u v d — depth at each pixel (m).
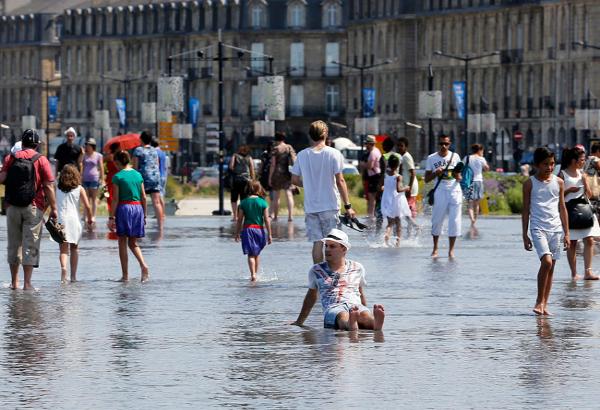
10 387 33.56
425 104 169.25
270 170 88.81
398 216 70.38
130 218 53.19
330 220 46.09
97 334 40.47
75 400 32.25
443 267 58.50
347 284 41.56
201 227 83.62
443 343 38.91
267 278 54.25
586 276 53.97
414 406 31.66
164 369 35.53
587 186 54.06
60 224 52.66
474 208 85.25
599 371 35.25
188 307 45.84
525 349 38.06
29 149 51.06
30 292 49.78
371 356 37.06
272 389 33.25
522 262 60.78
